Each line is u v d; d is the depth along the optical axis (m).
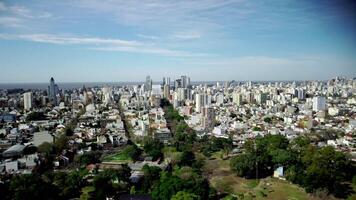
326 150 84.38
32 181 70.44
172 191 69.25
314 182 75.88
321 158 82.62
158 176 84.81
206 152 118.75
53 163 105.62
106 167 102.38
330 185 76.69
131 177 88.62
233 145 130.62
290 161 91.31
